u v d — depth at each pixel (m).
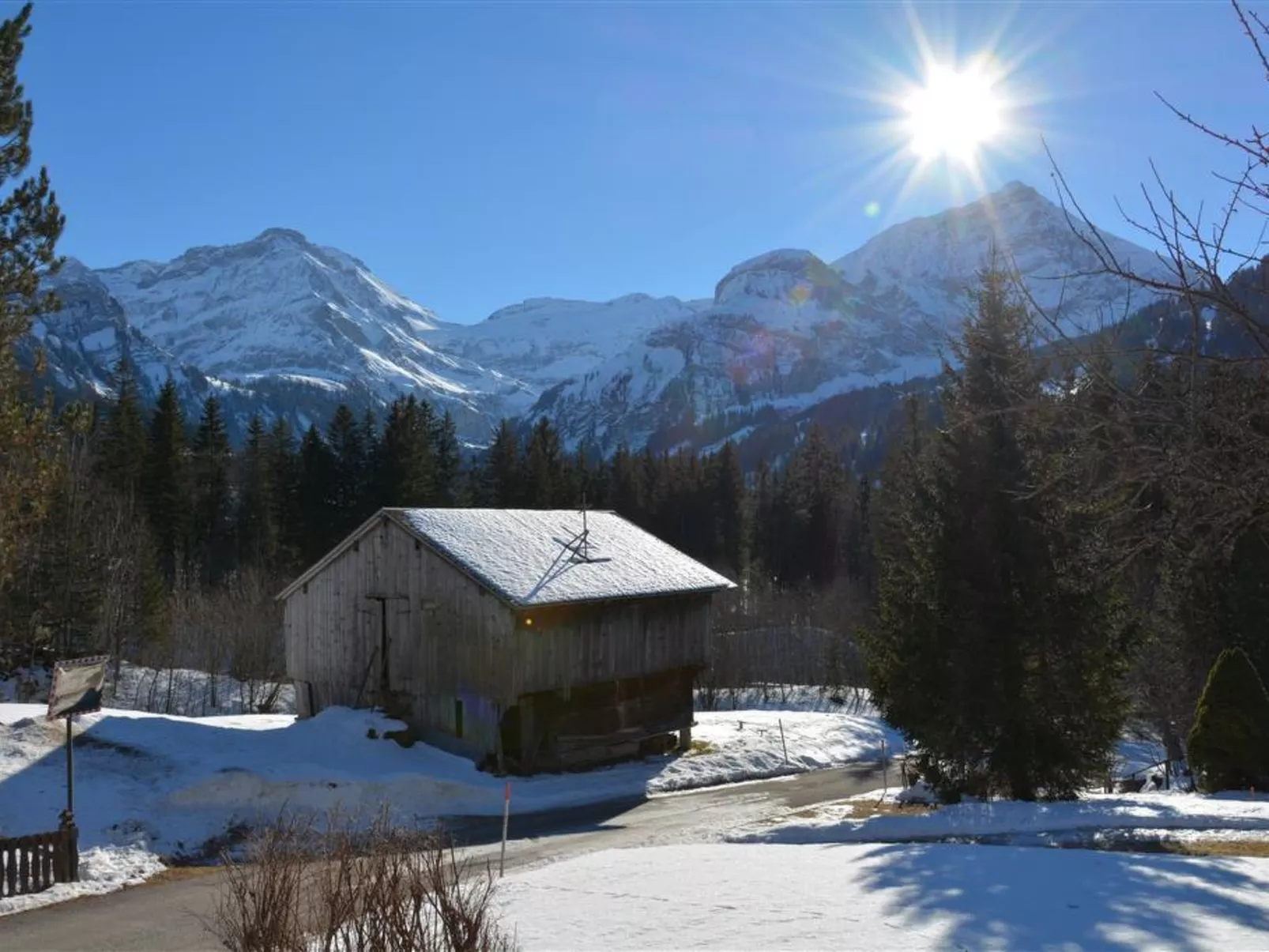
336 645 33.03
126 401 64.25
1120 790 30.42
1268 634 27.27
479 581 28.28
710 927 9.99
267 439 74.88
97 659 18.28
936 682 21.62
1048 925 9.26
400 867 7.88
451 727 29.52
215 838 20.27
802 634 63.47
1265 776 22.05
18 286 23.42
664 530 84.75
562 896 12.28
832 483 91.31
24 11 23.41
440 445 79.31
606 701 31.61
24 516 25.50
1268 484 4.95
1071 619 20.28
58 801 20.56
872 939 9.06
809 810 25.02
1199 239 4.89
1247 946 8.20
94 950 13.24
